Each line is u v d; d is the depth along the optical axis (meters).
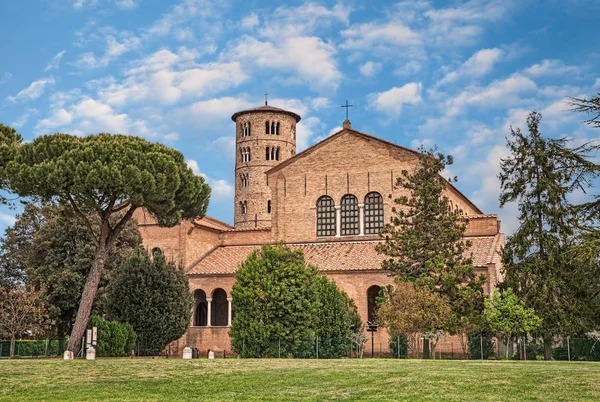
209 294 69.06
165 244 73.12
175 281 56.66
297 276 53.38
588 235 32.62
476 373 29.73
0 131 54.47
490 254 62.41
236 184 131.12
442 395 22.48
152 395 23.11
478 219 68.81
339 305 55.53
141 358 46.41
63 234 61.97
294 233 73.50
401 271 54.59
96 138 49.78
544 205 52.72
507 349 51.91
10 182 45.88
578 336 50.94
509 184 54.91
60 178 44.84
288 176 74.94
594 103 34.31
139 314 54.22
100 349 48.59
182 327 56.69
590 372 30.20
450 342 58.19
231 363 37.47
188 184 49.81
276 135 129.62
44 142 47.81
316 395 22.72
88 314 47.03
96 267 47.88
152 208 48.62
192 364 36.47
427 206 55.09
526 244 52.81
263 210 127.38
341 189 72.62
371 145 72.31
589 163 35.25
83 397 22.62
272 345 51.81
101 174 44.91
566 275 50.91
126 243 64.75
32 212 74.62
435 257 52.41
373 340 61.56
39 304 58.19
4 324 55.09
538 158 53.12
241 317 52.59
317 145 74.25
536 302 51.59
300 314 52.16
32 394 23.55
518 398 21.66
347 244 70.88
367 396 22.38
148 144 49.69
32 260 62.84
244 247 76.38
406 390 23.81
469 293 50.97
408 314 49.00
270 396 22.56
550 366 34.81
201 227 75.38
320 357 52.72
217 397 22.42
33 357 51.16
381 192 71.19
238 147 131.50
